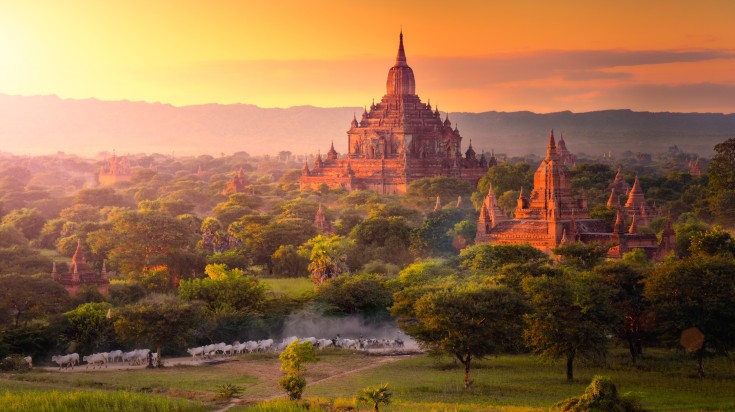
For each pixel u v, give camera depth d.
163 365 111.00
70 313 120.06
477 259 138.75
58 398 85.25
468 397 91.81
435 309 98.75
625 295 111.69
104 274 145.88
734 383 98.75
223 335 124.12
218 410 85.69
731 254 138.62
